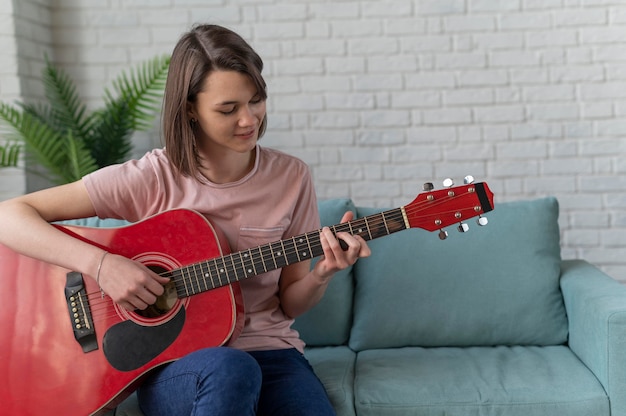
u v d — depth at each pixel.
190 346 1.77
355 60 3.51
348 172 3.56
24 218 1.82
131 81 3.58
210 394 1.57
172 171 1.92
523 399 1.92
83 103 3.60
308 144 3.56
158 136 3.59
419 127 3.52
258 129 1.85
